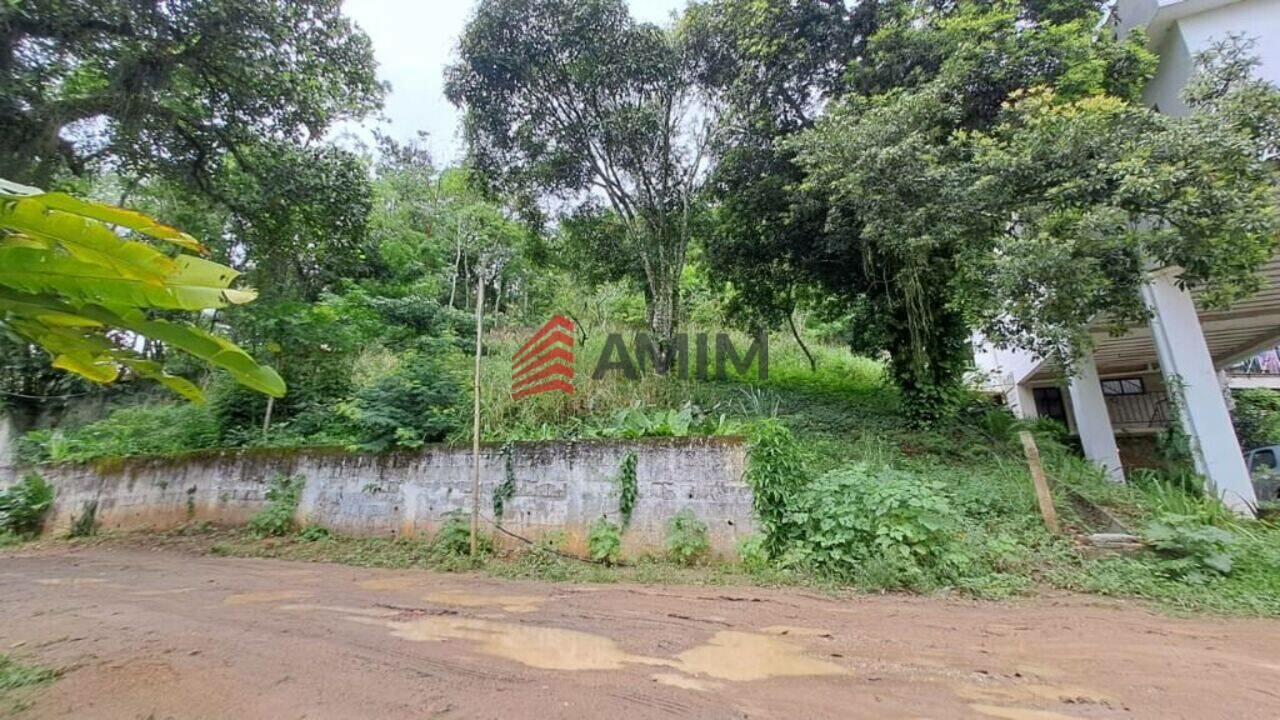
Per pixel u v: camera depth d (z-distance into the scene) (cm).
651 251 979
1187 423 703
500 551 627
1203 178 534
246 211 998
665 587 491
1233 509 644
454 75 910
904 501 512
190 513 801
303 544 682
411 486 693
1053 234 581
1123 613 411
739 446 588
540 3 841
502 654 313
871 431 809
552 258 1127
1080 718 237
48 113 736
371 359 994
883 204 664
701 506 586
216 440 856
